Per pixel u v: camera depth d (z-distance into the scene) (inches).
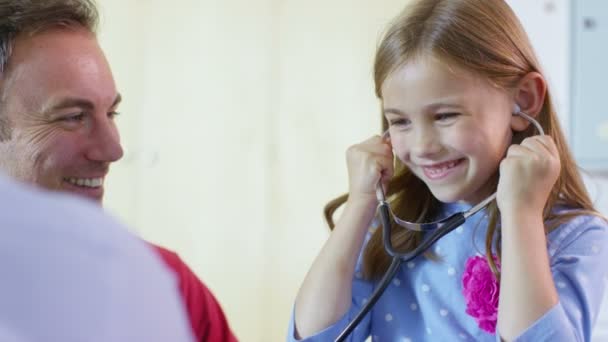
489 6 38.7
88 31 38.7
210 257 106.8
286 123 105.2
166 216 106.5
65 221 16.1
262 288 106.2
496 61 37.0
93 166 38.4
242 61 105.7
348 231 40.7
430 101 36.0
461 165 36.7
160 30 105.4
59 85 36.5
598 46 86.2
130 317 15.7
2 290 15.1
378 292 38.7
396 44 37.4
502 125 37.4
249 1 105.3
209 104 106.0
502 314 34.6
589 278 37.1
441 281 40.6
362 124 103.0
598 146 85.4
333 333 39.4
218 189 106.5
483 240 40.1
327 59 103.6
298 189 105.3
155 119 105.7
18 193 16.6
